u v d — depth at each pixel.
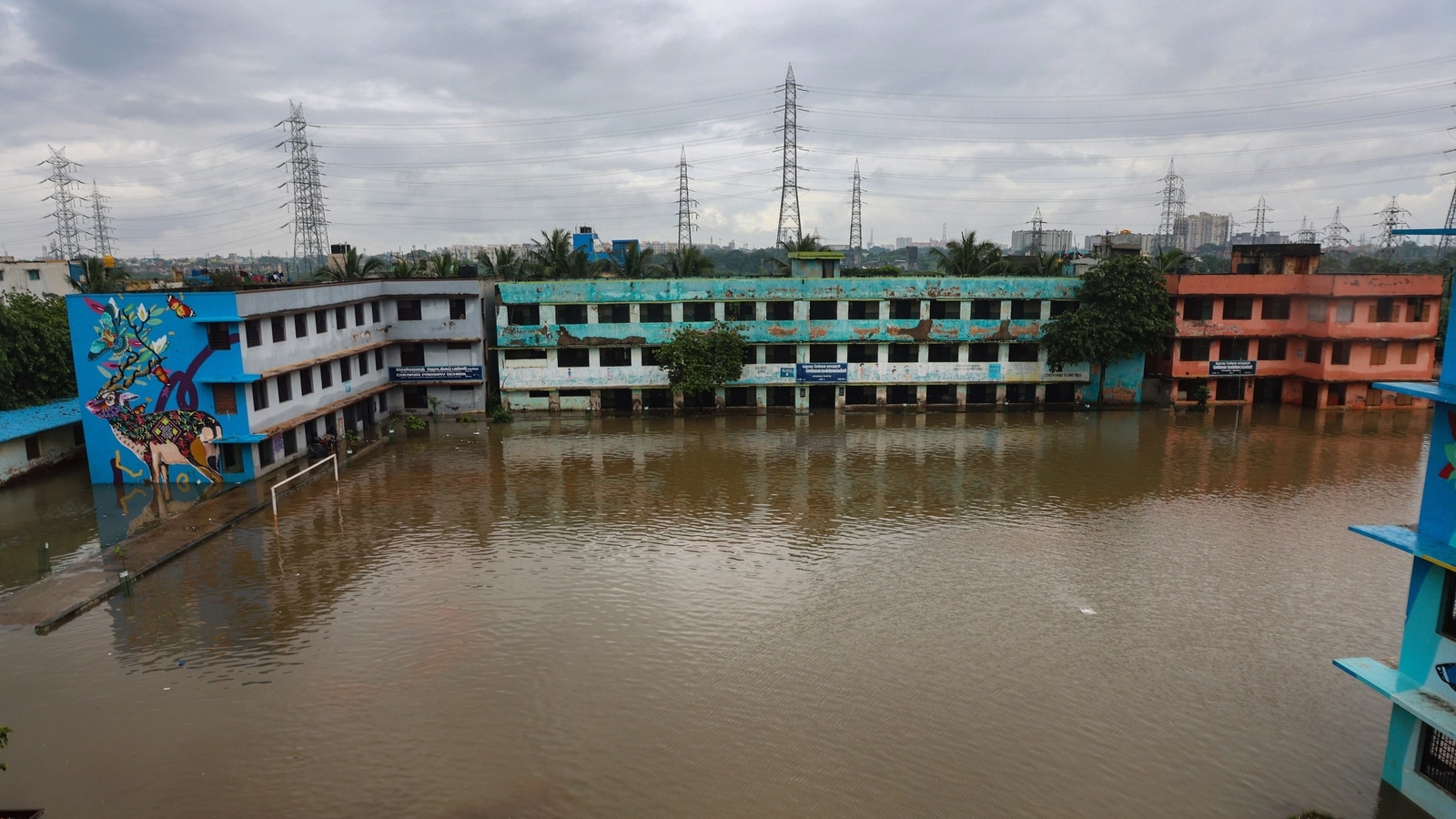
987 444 43.16
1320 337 50.72
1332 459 39.84
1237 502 32.84
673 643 21.12
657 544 28.11
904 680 19.45
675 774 16.09
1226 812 15.16
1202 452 41.16
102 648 20.91
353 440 42.62
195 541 27.77
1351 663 15.45
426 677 19.50
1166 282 52.38
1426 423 48.16
